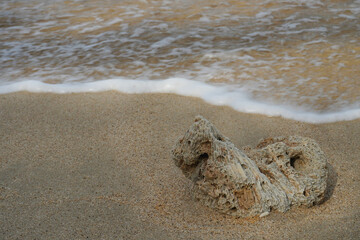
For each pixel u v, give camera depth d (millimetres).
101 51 1588
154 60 1529
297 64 1479
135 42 1628
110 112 1314
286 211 1024
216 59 1519
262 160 1053
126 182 1107
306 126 1259
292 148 1059
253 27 1698
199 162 1049
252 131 1248
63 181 1110
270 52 1543
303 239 979
